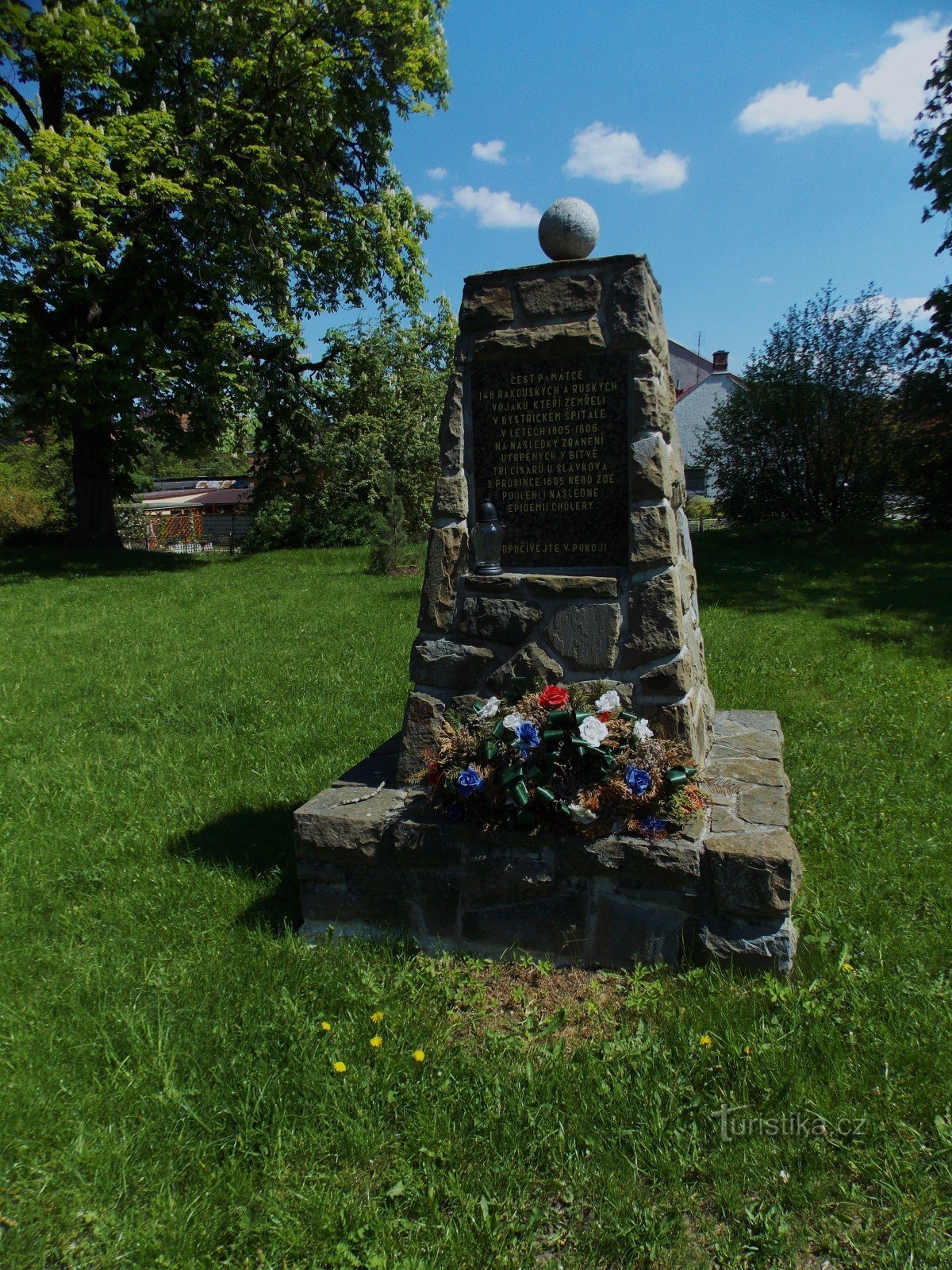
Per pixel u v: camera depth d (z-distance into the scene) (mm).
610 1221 2102
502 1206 2160
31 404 18000
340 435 22766
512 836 3084
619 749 3135
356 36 16578
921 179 14742
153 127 15266
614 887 3037
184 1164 2322
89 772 5273
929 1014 2752
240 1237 2105
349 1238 2086
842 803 4480
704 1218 2117
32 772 5277
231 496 38406
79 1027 2852
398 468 23328
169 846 4246
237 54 16047
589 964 3105
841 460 17219
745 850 2857
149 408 17281
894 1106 2381
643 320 3232
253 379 17734
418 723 3596
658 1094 2449
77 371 15352
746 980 2889
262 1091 2518
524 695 3363
